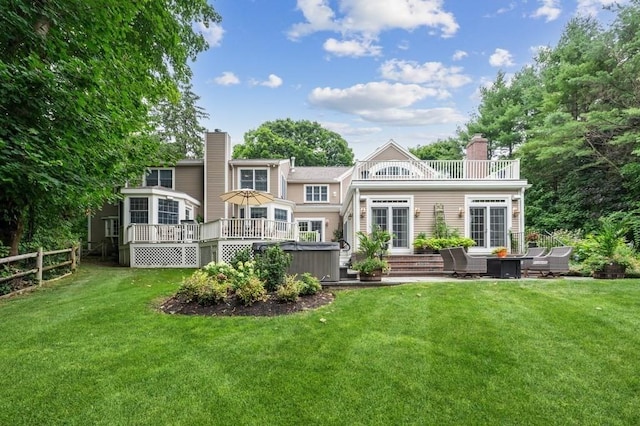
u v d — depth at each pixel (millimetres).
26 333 4449
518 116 26406
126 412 2730
